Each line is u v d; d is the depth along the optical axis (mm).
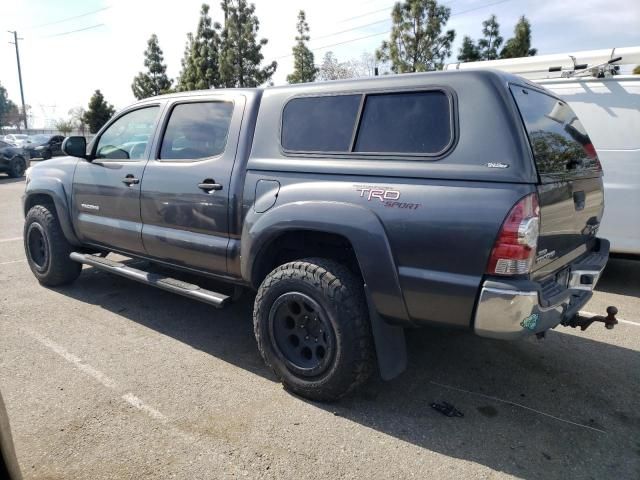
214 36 26469
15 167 17406
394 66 18234
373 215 2713
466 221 2449
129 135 4422
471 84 2578
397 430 2811
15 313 4488
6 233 8297
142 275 4082
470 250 2449
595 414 3029
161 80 34062
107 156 4543
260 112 3430
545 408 3088
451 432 2809
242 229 3355
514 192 2373
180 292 3738
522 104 2641
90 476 2381
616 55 5980
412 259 2621
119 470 2428
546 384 3391
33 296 4969
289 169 3137
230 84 26031
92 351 3734
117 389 3184
